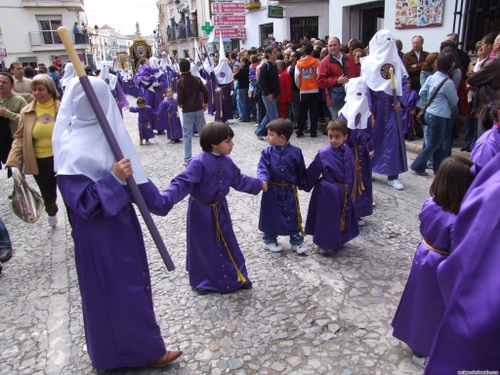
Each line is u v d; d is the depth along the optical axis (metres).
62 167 2.12
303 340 2.80
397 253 3.88
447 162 2.10
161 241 2.37
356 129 4.20
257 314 3.10
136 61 31.58
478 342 0.95
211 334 2.91
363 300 3.20
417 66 7.13
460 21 7.40
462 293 1.00
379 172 5.51
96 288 2.29
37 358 2.79
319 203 3.77
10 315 3.29
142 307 2.39
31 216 4.30
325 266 3.72
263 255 3.98
